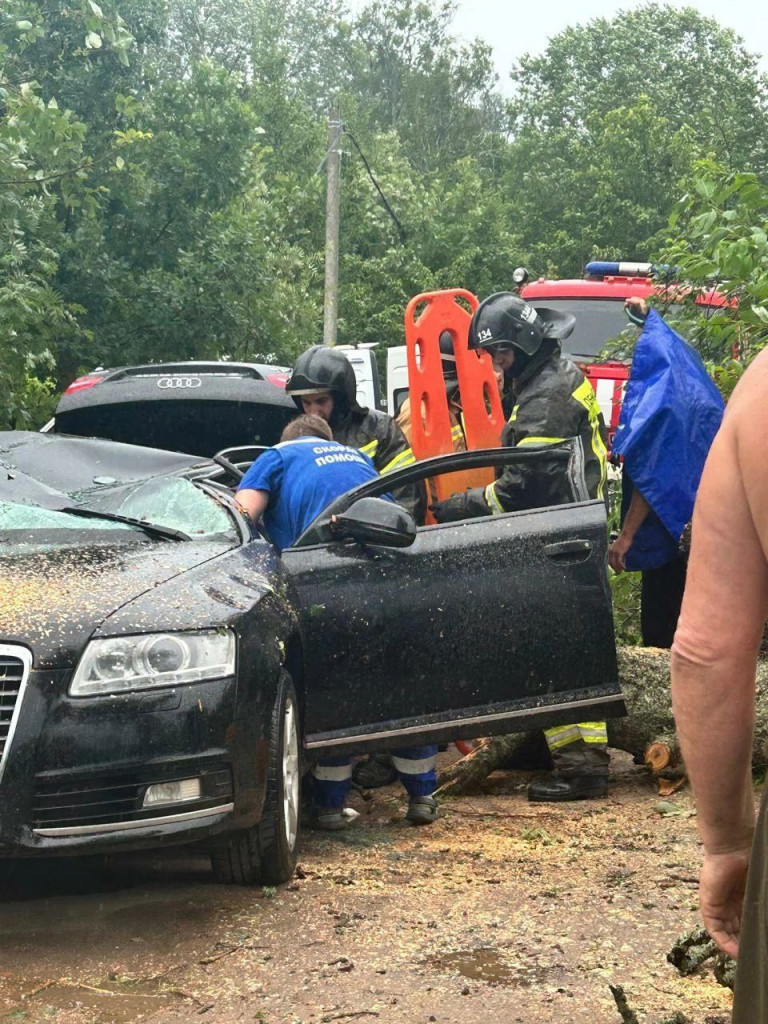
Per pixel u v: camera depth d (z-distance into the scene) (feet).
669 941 12.16
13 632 12.31
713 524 4.87
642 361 19.70
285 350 69.31
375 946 12.19
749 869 4.94
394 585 16.34
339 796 17.11
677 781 19.29
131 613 12.78
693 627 4.95
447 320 22.68
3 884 14.23
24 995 11.03
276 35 163.02
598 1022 10.28
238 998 10.97
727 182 22.67
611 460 19.97
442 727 16.29
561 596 16.65
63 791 12.12
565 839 16.37
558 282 45.80
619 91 179.22
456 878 14.49
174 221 66.95
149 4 68.90
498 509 18.71
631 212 123.65
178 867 14.85
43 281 38.01
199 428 27.48
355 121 168.45
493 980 11.25
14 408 38.50
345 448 18.45
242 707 12.96
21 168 33.45
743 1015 4.93
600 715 16.70
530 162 150.10
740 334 22.43
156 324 63.67
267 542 16.56
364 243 108.58
